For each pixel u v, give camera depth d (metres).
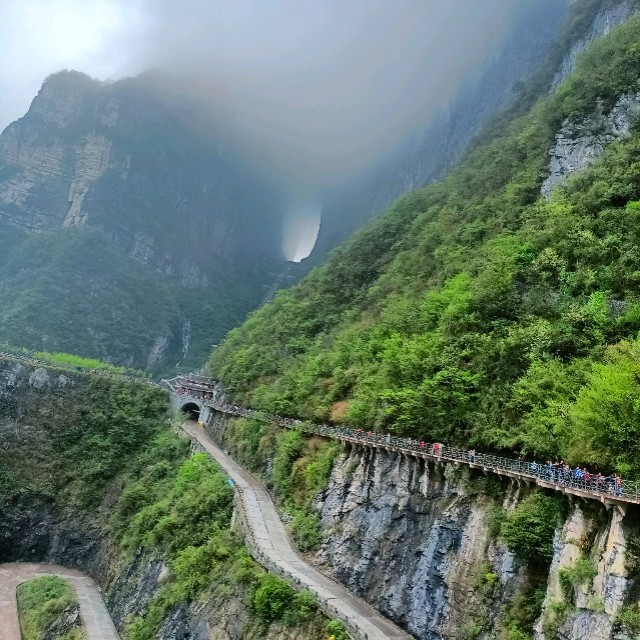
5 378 85.69
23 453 79.31
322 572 38.56
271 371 79.00
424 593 31.77
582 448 27.08
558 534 25.67
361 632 28.28
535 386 33.59
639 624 19.72
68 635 50.62
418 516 34.72
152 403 87.62
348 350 59.78
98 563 66.38
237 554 41.00
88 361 126.50
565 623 22.92
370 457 41.06
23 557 71.75
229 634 34.97
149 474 71.62
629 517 21.80
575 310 38.75
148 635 43.19
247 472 60.47
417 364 42.19
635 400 25.41
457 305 44.41
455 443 36.19
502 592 27.41
